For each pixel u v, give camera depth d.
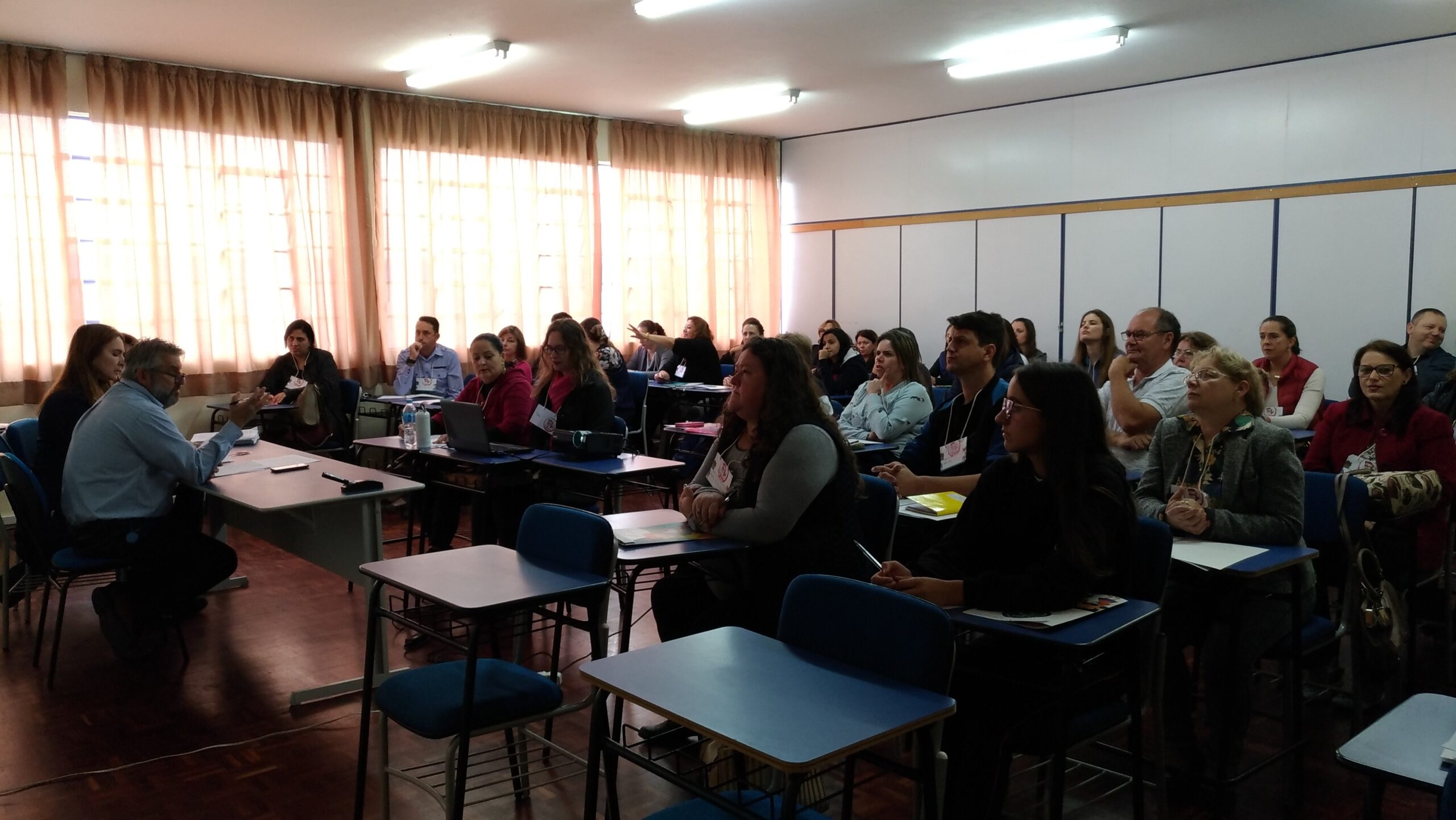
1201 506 2.64
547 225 8.20
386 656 3.24
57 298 6.09
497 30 5.77
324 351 6.45
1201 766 2.70
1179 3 5.35
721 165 9.23
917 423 4.38
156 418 3.41
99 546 3.37
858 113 8.35
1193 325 7.11
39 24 5.51
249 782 2.66
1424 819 2.49
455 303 7.70
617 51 6.25
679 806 1.68
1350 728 3.05
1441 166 5.99
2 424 5.86
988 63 6.44
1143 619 2.00
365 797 2.58
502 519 4.30
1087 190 7.59
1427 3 5.34
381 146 7.32
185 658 3.55
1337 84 6.36
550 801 2.55
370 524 3.24
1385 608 2.73
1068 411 2.12
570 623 2.34
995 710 2.04
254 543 5.39
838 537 2.58
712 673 1.67
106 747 2.89
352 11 5.36
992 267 8.20
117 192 6.26
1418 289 6.12
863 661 1.73
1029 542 2.21
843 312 9.36
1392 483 3.16
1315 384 5.12
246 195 6.75
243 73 6.69
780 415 2.62
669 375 7.82
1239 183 6.83
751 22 5.62
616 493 4.45
